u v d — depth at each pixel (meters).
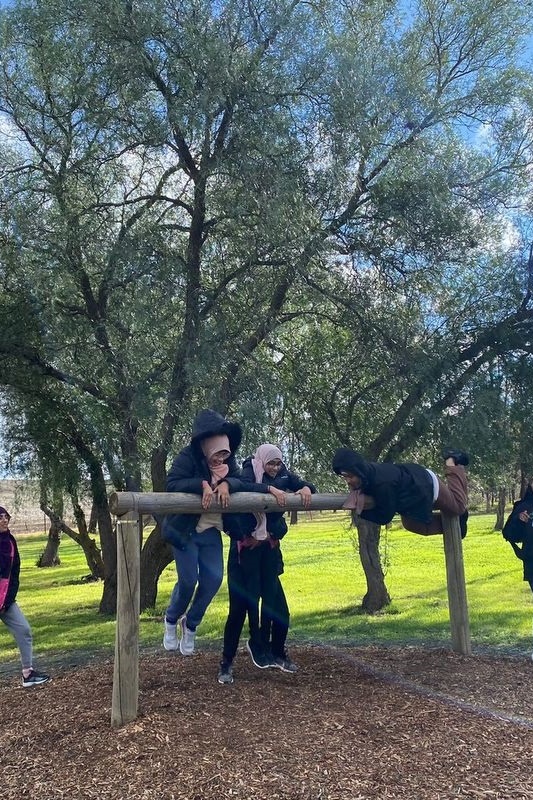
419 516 6.04
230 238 10.85
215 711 4.86
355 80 9.96
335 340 11.88
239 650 7.59
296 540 31.48
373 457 11.52
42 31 10.68
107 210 11.57
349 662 6.48
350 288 10.84
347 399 12.25
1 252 11.00
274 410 10.55
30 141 11.52
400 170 10.19
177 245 11.45
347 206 10.58
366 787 3.76
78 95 10.54
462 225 10.34
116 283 10.43
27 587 22.70
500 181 10.62
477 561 18.36
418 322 10.92
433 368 10.29
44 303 10.81
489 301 10.82
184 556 5.47
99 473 13.85
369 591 12.15
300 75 10.09
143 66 9.89
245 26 10.18
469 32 11.36
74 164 10.99
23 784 4.05
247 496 5.32
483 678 5.79
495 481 11.04
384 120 10.44
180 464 5.30
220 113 10.14
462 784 3.78
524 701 5.15
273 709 4.90
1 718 5.29
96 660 8.91
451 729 4.50
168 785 3.85
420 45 11.46
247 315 10.85
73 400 11.64
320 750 4.19
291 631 9.84
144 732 4.52
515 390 10.66
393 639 8.78
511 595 12.67
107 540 14.92
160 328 10.06
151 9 9.71
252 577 5.71
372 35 11.02
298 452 11.97
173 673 6.02
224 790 3.76
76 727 4.81
